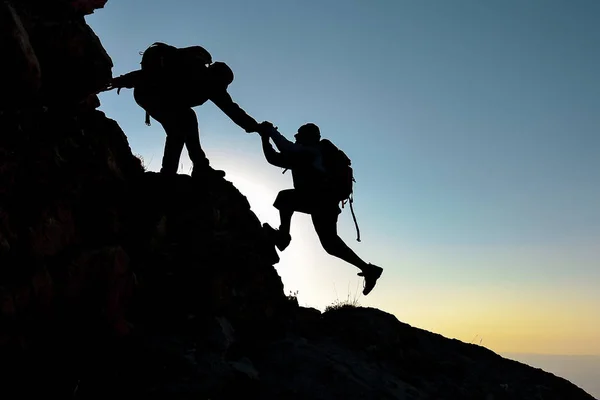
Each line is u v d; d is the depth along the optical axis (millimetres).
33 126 5871
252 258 8461
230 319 7770
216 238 8117
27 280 5227
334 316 10305
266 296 8500
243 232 8844
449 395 8820
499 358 11141
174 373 6277
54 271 5637
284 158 7195
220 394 6305
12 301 5043
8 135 5426
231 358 7137
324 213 7297
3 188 5234
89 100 7414
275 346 8078
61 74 6047
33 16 5648
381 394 7727
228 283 7859
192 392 6090
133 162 8219
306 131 7410
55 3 5926
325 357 8250
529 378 10430
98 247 6211
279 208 7246
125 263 6391
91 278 5980
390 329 10141
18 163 5484
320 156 7172
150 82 7680
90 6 6305
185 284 7367
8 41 4949
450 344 11039
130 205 7543
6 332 5012
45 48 5750
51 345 5559
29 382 5184
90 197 6535
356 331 9750
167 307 7164
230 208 8789
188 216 8016
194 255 7691
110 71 6516
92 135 7164
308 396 7141
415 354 9891
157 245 7488
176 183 8133
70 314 5785
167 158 7984
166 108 7789
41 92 5984
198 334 7109
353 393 7535
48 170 5918
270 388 7090
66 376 5457
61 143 6324
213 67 7656
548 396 9938
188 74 7590
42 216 5629
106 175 6934
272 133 7207
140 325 6812
